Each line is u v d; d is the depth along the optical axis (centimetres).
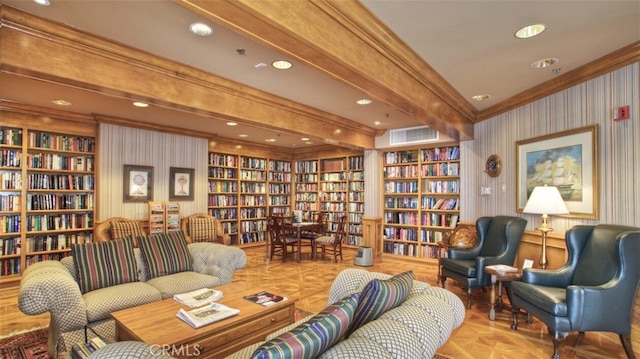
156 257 338
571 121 325
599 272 264
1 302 382
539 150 365
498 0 199
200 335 200
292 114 431
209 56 277
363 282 219
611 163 283
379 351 114
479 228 424
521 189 393
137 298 275
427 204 602
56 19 217
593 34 241
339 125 522
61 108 437
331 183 763
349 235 720
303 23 186
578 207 315
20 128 443
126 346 113
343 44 214
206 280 327
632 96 265
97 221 488
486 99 402
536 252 371
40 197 459
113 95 275
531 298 275
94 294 272
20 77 315
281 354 100
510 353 263
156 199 552
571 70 308
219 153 691
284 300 258
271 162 797
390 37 242
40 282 230
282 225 623
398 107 313
